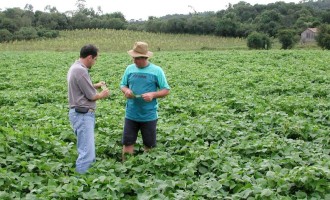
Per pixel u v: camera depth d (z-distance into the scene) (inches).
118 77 869.2
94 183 267.6
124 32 3363.7
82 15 3905.0
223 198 249.1
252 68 997.8
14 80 827.4
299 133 392.2
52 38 3019.2
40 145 335.6
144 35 3275.1
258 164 300.8
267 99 573.6
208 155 316.2
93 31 3376.0
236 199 243.1
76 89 288.4
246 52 1437.0
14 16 3582.7
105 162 305.7
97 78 840.3
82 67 287.4
